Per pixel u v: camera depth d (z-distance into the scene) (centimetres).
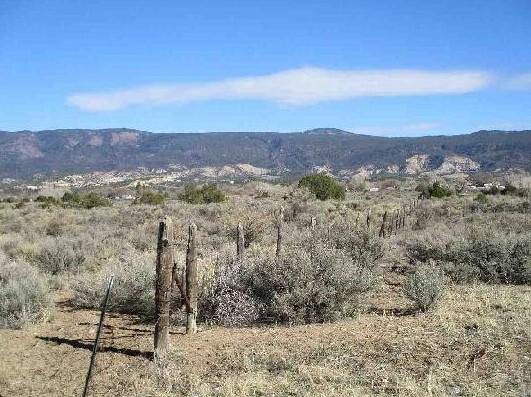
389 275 1567
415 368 737
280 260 1124
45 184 15062
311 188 5041
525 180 8244
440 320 986
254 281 1136
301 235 1739
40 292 1128
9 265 1377
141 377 755
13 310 1072
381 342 855
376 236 1603
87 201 4806
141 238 2306
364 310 1136
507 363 742
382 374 716
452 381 687
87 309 1203
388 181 10338
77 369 798
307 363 768
